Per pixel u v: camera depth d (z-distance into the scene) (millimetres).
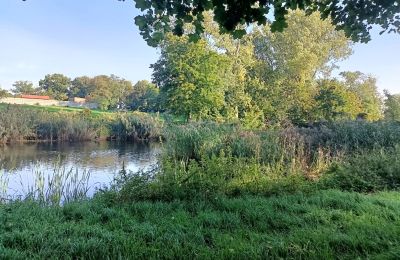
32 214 5426
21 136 25531
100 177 11703
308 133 13445
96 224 4969
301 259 3725
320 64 42094
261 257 3756
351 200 6070
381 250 3811
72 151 20828
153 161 16594
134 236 4332
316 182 7902
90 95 89125
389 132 11953
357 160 8859
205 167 8391
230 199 6328
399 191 7262
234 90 31656
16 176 11391
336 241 4098
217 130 12641
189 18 3793
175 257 3840
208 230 4645
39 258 3645
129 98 86625
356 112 32688
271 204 5906
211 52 30234
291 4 3918
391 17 4316
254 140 10992
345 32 4547
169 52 30438
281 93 32906
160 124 30641
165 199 6539
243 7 3576
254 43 43250
